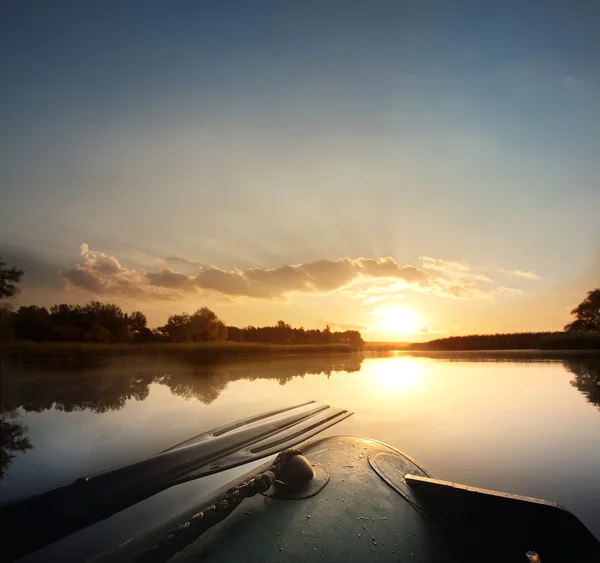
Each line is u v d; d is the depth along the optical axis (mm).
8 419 6453
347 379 11977
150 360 16766
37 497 2402
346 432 5625
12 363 12656
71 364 14109
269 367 15742
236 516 2279
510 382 11289
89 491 2566
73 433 5535
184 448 3459
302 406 5773
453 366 16609
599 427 6102
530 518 2289
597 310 28781
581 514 3152
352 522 2299
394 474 2988
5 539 2188
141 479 2854
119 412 7008
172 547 1898
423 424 6195
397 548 2178
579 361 18312
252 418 4848
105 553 2098
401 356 25266
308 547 2059
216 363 17406
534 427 6070
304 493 2525
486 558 2209
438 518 2502
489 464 4359
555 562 2150
